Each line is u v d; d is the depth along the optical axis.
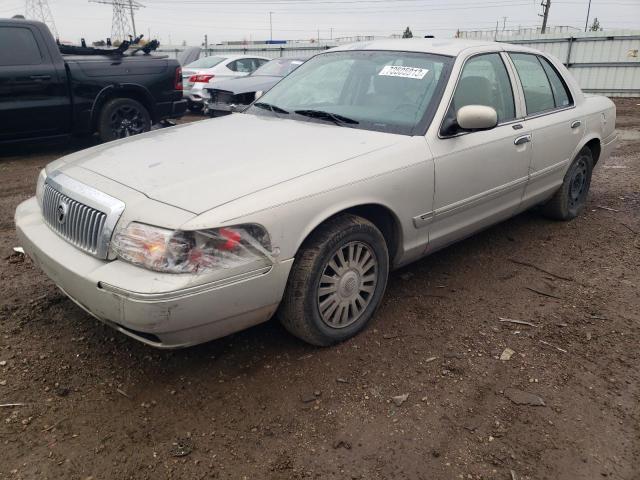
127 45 8.75
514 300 3.85
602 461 2.44
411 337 3.35
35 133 7.92
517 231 5.18
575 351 3.25
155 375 2.96
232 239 2.53
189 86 13.34
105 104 8.51
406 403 2.77
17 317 3.46
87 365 3.02
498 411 2.73
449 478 2.33
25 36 7.64
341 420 2.65
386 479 2.32
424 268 4.33
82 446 2.46
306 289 2.91
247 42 36.16
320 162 3.02
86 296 2.63
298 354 3.15
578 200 5.49
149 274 2.46
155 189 2.70
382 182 3.12
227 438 2.53
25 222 3.23
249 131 3.61
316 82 4.25
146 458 2.41
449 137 3.56
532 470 2.38
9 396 2.74
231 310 2.62
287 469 2.36
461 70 3.81
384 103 3.76
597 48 19.47
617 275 4.28
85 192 2.82
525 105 4.39
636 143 10.03
